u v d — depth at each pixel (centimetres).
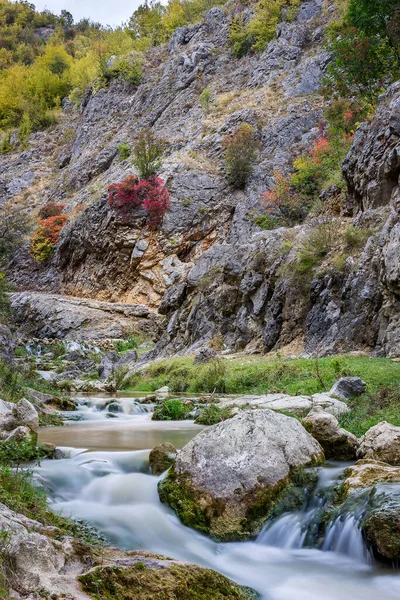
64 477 702
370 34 2712
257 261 2412
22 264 5025
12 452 746
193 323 2667
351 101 3203
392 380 1197
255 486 629
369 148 2217
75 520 584
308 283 2073
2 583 337
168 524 601
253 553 573
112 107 6284
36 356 3250
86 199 4934
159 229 4075
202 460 652
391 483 598
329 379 1360
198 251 4016
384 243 1741
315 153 3397
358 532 548
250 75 5122
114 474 727
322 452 734
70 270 4656
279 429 696
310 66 4612
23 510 512
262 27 5288
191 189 4169
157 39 6994
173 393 1761
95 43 9112
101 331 3769
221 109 4894
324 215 2502
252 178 4041
